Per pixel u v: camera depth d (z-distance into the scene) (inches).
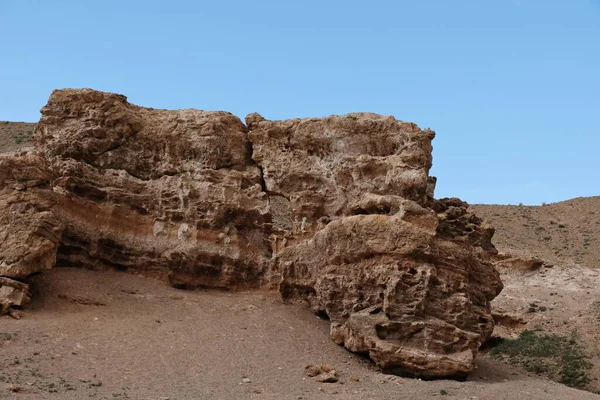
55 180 1139.9
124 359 852.0
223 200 1187.9
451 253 971.9
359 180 1127.0
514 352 1350.9
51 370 789.2
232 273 1177.4
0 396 684.7
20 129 2679.6
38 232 1002.7
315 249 1077.8
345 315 990.4
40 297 997.2
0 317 936.3
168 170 1211.9
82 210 1146.0
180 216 1188.5
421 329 915.4
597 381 1211.9
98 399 710.5
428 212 981.8
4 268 973.8
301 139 1192.2
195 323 1001.5
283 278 1119.0
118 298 1058.7
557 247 2652.6
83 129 1191.6
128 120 1212.5
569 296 1692.9
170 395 750.5
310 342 983.6
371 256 979.9
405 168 1094.4
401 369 908.6
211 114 1234.0
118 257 1157.7
